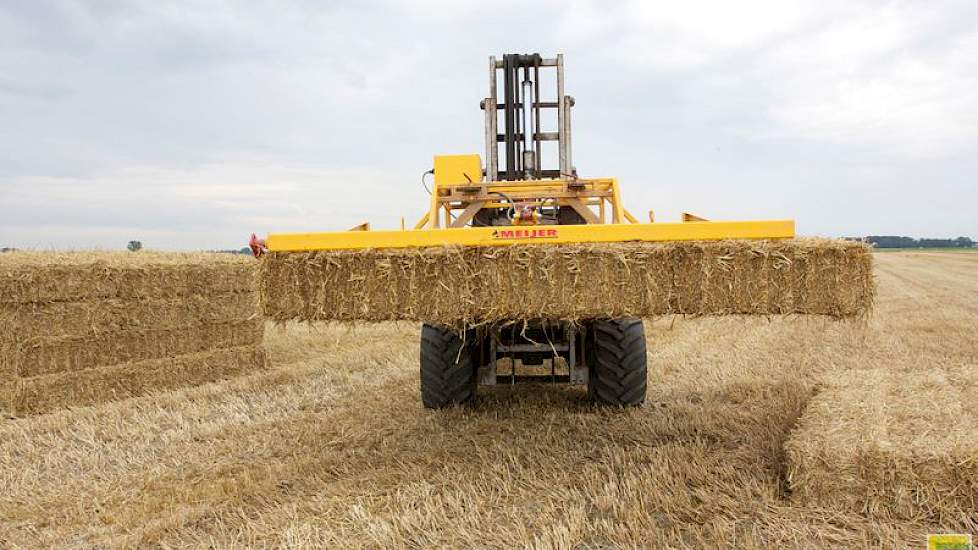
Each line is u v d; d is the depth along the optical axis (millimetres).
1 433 5492
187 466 4473
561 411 5484
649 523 3195
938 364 7188
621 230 3730
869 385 4625
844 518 3158
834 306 3652
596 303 3688
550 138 6473
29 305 6480
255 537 3234
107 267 7062
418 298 3766
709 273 3654
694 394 6059
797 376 6566
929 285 19312
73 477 4332
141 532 3342
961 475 3096
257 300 3916
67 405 6707
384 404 6035
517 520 3287
